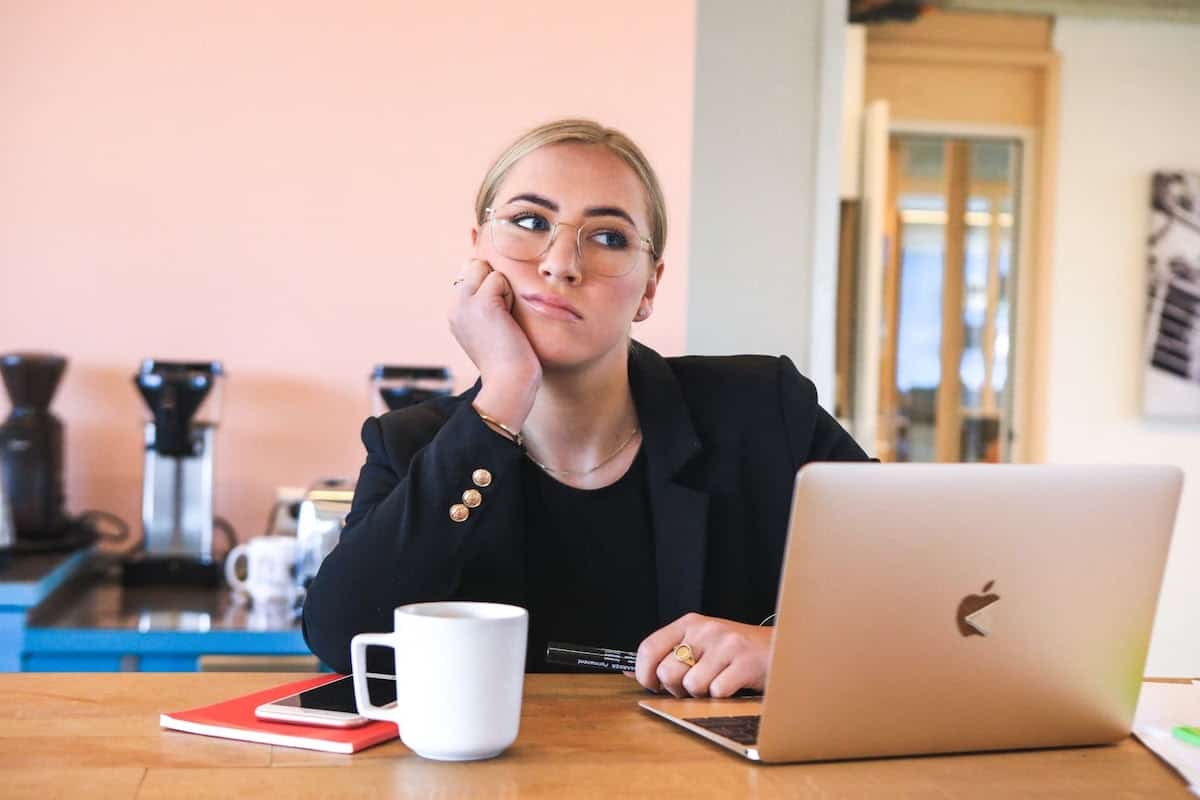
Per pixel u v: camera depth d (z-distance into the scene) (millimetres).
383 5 2811
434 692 916
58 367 2586
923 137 4492
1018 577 972
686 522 1431
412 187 2824
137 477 2760
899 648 945
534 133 1372
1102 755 1023
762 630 1202
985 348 4578
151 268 2762
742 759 958
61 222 2738
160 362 2582
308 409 2803
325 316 2807
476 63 2834
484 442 1253
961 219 4539
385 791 854
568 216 1323
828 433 1611
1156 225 4566
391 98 2816
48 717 1035
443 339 2836
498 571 1372
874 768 954
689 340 3256
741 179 3270
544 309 1308
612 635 1439
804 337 3293
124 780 868
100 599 2451
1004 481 949
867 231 3846
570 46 2855
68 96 2736
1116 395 4625
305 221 2799
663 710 1079
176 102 2762
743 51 3268
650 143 2871
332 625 1263
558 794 857
